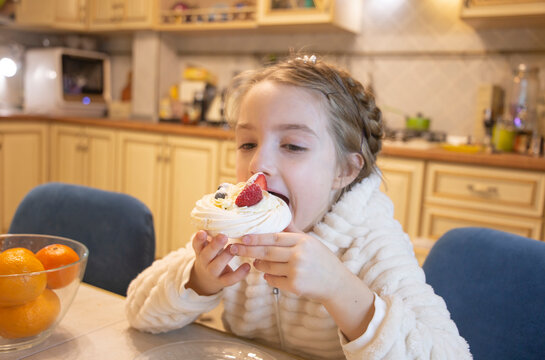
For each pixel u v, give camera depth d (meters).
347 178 0.85
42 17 3.54
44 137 3.44
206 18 3.17
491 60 2.60
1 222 3.21
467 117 2.68
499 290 0.81
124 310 0.79
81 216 1.16
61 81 3.50
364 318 0.63
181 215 2.89
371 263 0.75
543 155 2.18
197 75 3.28
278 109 0.74
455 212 2.10
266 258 0.61
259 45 3.28
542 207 1.93
